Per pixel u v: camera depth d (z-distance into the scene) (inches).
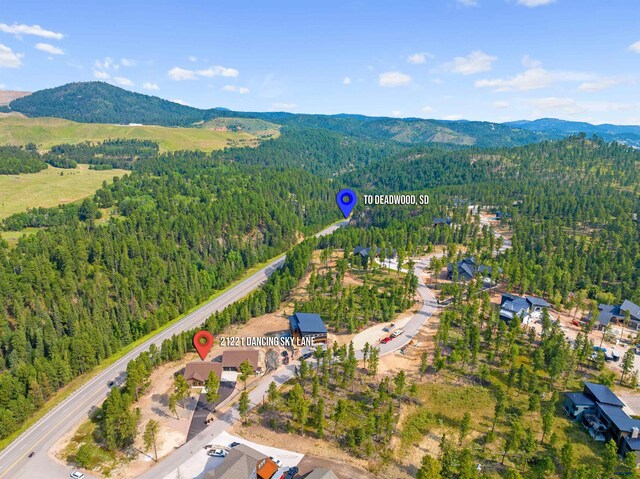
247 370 4655.5
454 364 4972.9
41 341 5713.6
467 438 3855.8
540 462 3533.5
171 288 7431.1
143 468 3666.3
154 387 4840.1
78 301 6850.4
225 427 4114.2
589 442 3821.4
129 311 6879.9
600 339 5669.3
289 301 7101.4
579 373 4857.3
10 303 6432.1
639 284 7165.4
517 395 4441.4
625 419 3809.1
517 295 6909.5
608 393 4158.5
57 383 5014.8
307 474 3469.5
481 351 5255.9
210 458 3742.6
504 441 3831.2
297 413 3959.2
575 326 6018.7
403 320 6131.9
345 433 3946.9
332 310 6087.6
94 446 4008.4
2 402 4448.8
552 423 3772.1
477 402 4333.2
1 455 3971.5
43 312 6279.5
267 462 3464.6
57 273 7244.1
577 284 7391.7
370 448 3644.2
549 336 5369.1
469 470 3223.4
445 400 4362.7
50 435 4234.7
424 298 6899.6
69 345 5492.1
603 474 3309.5
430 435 3914.9
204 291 7844.5
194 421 4222.4
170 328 6712.6
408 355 5216.5
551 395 4466.0
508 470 3336.6
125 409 4099.4
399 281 7583.7
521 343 5418.3
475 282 7199.8
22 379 4805.6
